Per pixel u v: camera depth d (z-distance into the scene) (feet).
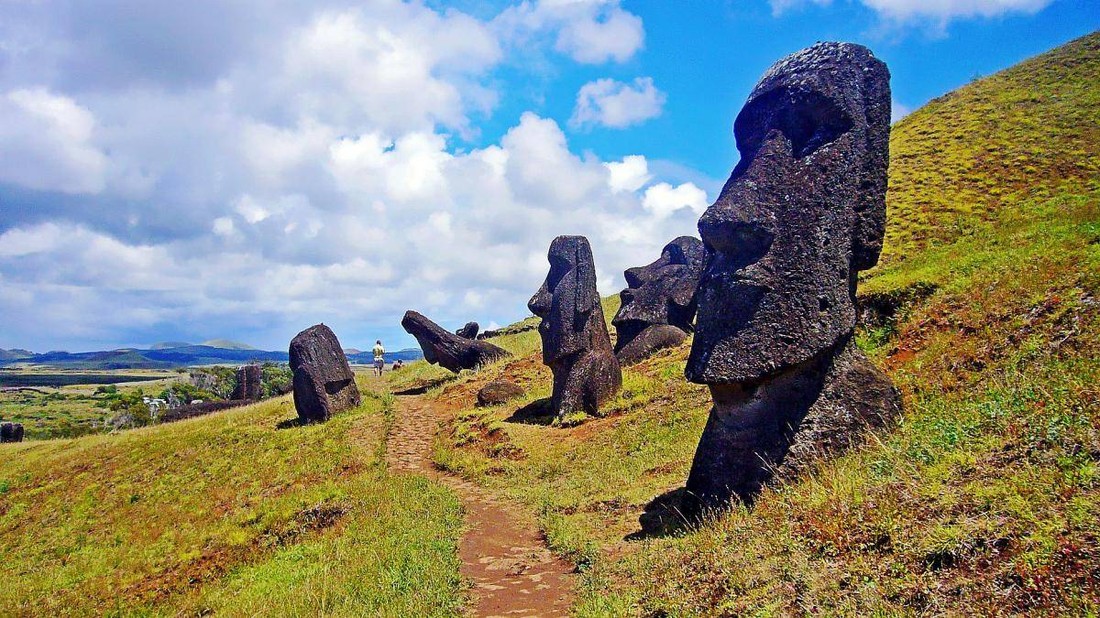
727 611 16.33
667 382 54.29
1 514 60.13
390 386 101.96
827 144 25.32
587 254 58.44
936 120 96.99
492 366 89.61
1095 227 40.22
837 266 24.82
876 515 17.30
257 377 148.77
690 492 26.35
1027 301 33.35
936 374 30.58
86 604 32.19
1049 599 12.23
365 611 21.88
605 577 22.36
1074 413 18.92
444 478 48.62
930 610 13.25
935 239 61.98
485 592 23.61
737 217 24.50
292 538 38.93
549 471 43.73
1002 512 15.20
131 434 87.45
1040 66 101.30
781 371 24.30
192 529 42.70
